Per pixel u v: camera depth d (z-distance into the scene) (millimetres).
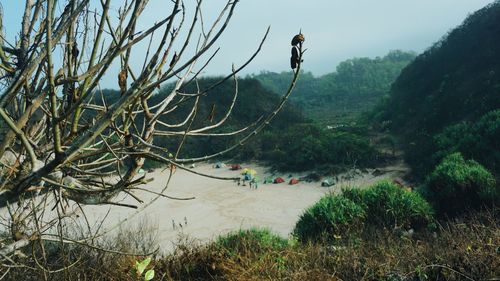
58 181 1937
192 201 18672
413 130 27359
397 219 9422
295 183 21375
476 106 22688
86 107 1979
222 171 26016
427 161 19578
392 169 21594
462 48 32469
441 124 24625
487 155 15164
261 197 19109
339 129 32625
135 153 1843
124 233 7180
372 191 10234
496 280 4270
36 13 2111
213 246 6336
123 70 1826
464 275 4434
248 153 28781
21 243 1937
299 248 6098
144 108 1996
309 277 4922
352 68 119875
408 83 38062
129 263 5332
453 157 14031
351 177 21188
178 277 5598
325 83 114750
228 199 19016
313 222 8984
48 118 2070
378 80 107812
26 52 2016
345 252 5789
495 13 31984
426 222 9703
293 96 109188
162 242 12289
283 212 16578
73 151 1519
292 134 30234
